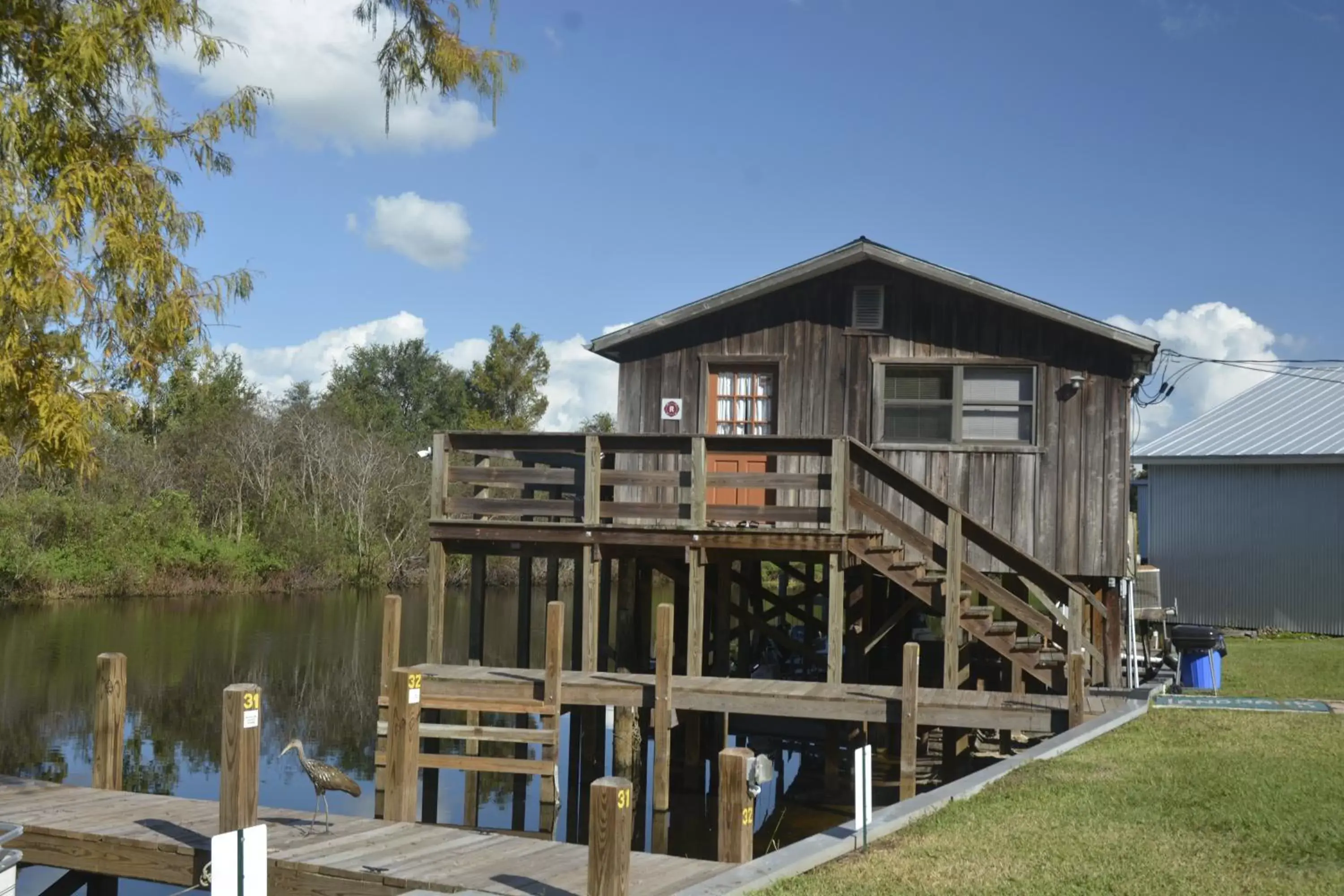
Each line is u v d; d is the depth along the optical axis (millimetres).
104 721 10391
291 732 19750
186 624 34781
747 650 17719
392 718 10055
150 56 9531
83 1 9125
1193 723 12078
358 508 51344
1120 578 15953
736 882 7008
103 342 9438
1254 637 26375
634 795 13844
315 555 47938
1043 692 16797
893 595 19172
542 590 49938
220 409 53000
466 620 37688
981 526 13922
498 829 13172
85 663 26453
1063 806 8781
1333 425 27453
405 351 81438
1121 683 15773
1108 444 16031
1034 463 16203
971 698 12695
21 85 9062
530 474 14727
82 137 9375
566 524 14375
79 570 41156
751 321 17234
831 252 16656
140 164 9445
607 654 15969
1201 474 27531
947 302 16688
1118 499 15945
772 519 14062
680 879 7621
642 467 17406
